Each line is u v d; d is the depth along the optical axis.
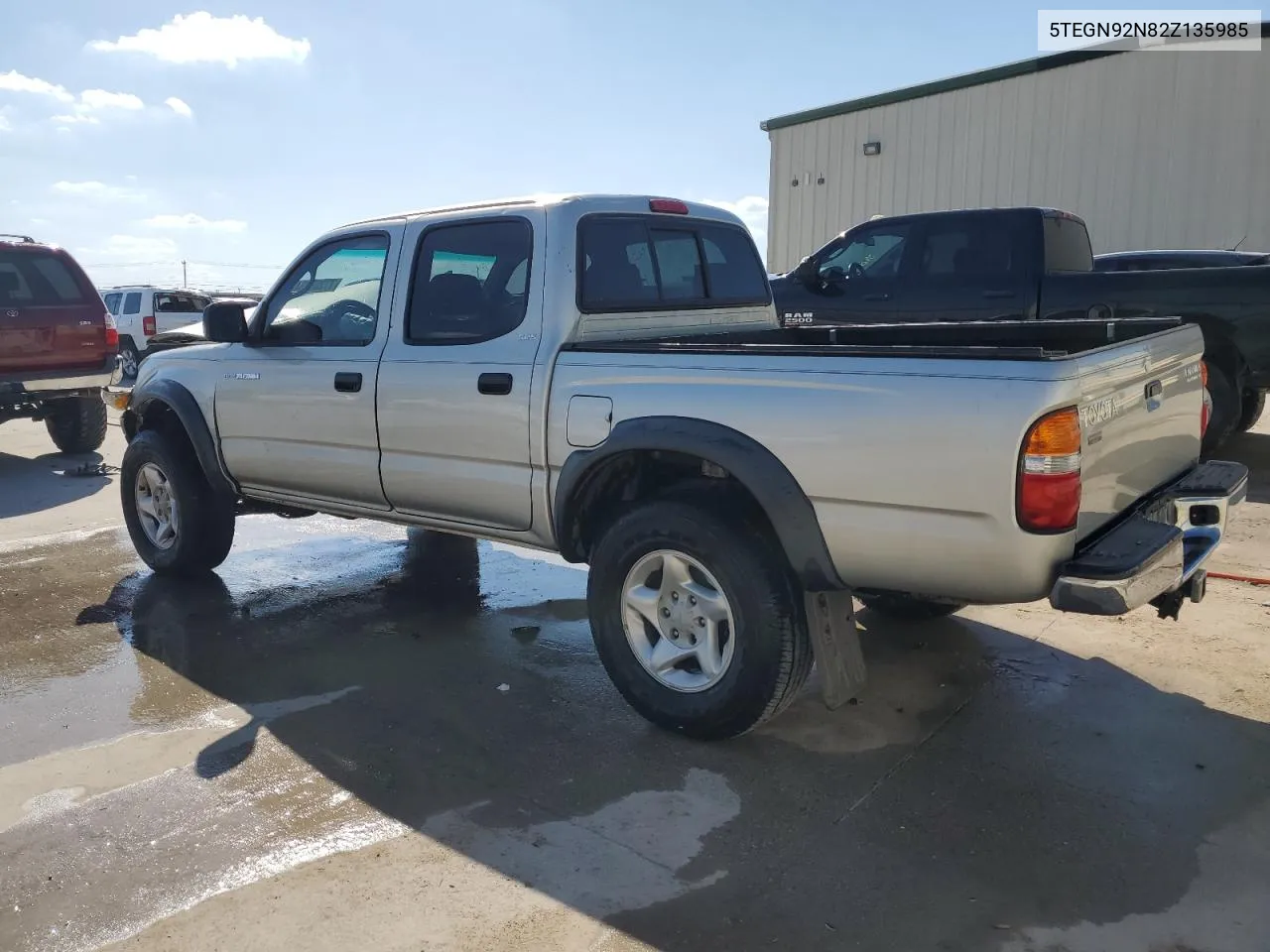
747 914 2.62
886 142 17.91
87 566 5.95
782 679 3.33
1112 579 2.81
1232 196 14.24
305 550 6.30
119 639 4.71
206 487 5.42
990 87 16.44
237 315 4.89
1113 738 3.57
